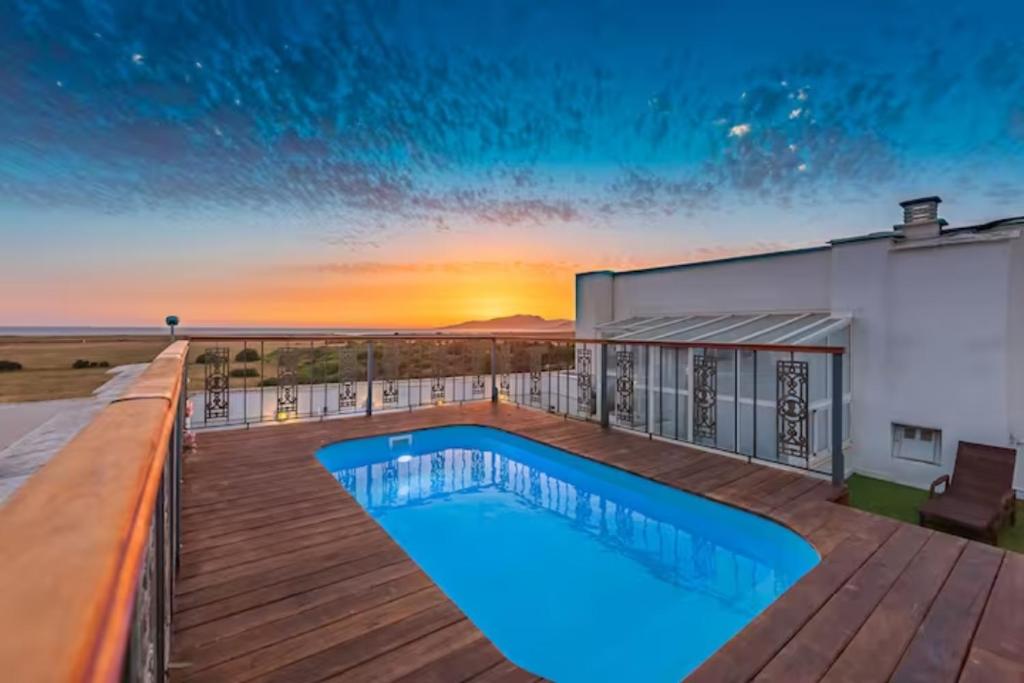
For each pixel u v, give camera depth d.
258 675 1.95
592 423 6.58
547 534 4.08
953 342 5.62
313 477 4.29
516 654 2.62
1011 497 4.68
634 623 2.88
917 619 2.28
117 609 0.43
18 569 0.42
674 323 8.12
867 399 6.27
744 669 1.96
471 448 6.51
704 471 4.57
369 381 6.95
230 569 2.76
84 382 14.62
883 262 6.14
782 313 7.25
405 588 2.60
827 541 3.12
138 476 0.70
